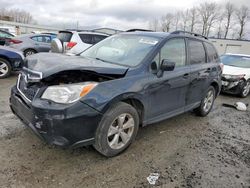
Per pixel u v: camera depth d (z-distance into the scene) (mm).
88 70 2979
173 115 4344
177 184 2924
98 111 2957
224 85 8133
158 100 3840
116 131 3295
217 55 5719
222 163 3510
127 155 3467
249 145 4242
